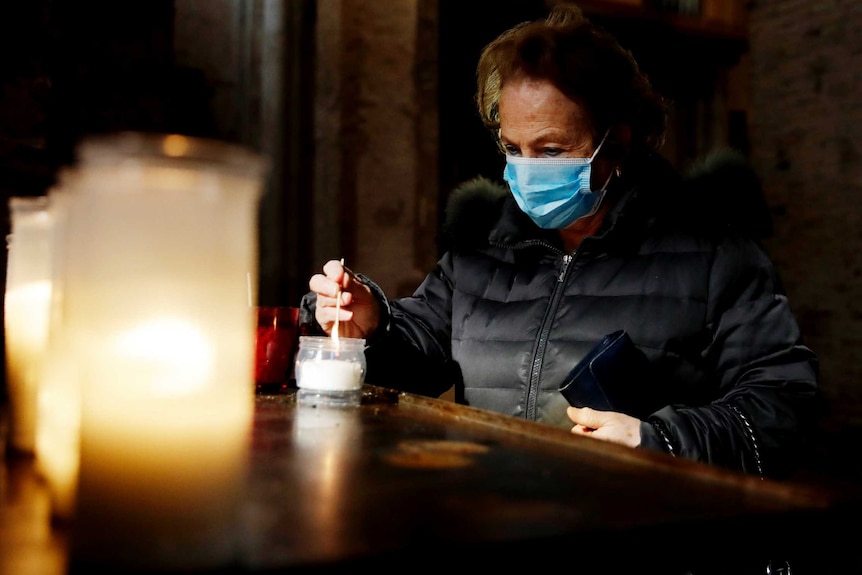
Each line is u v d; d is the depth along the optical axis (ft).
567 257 5.24
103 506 1.29
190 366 1.36
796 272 18.22
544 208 4.99
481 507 1.87
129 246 1.39
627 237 5.04
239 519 1.37
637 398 4.32
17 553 1.52
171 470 1.31
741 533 1.81
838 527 1.92
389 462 2.38
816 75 17.66
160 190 1.42
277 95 13.44
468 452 2.56
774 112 18.66
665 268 4.89
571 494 2.02
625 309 4.84
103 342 1.34
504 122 5.02
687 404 4.76
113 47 12.14
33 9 4.69
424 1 13.85
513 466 2.36
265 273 13.51
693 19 17.87
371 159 13.32
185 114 13.04
